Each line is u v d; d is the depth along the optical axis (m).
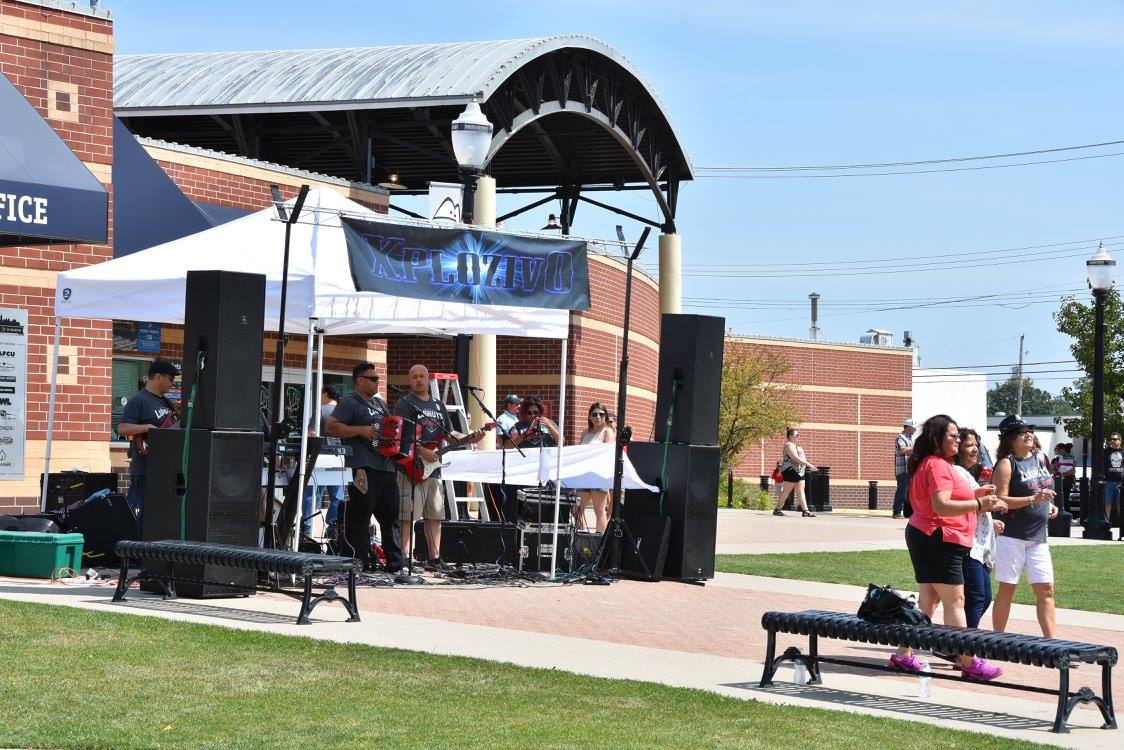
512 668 9.73
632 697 8.95
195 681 8.82
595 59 30.03
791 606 14.41
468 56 26.70
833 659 10.02
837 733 8.17
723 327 16.78
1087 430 48.28
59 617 10.88
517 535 16.36
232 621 11.49
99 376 18.14
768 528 28.16
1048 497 11.42
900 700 9.58
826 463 57.19
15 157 14.29
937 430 10.45
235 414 13.03
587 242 15.50
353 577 11.90
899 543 24.38
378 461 14.59
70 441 17.84
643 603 14.22
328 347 23.34
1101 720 9.15
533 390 30.47
